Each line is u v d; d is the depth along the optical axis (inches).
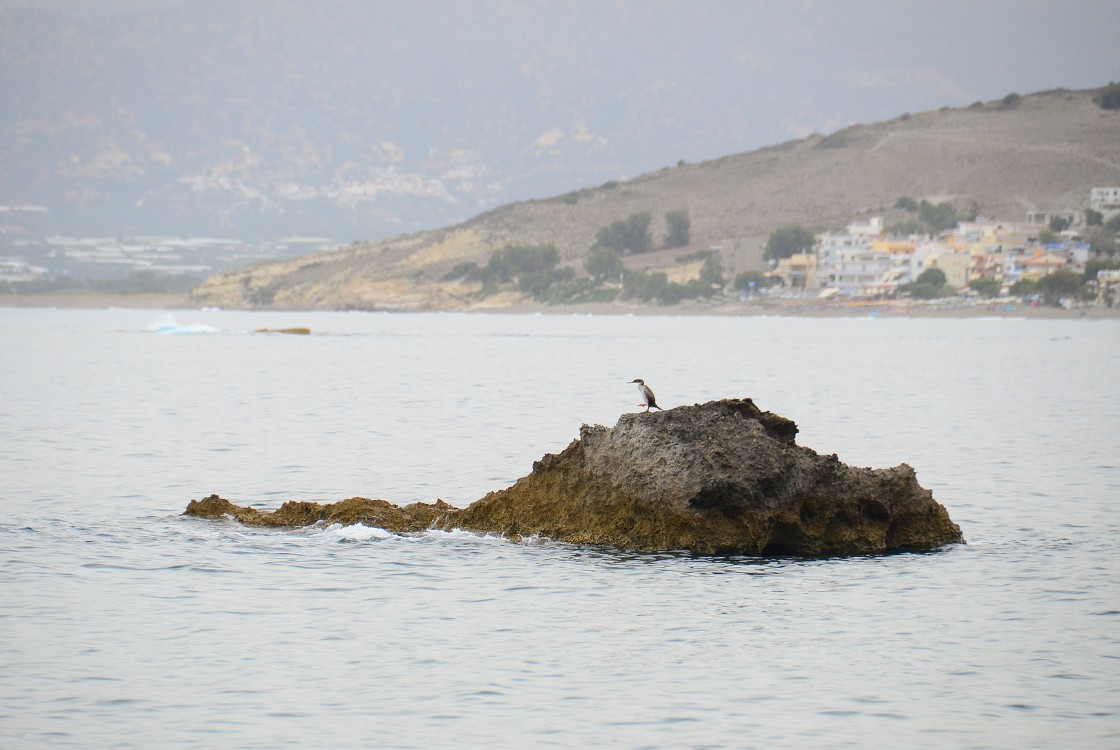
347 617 2883.9
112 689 2447.1
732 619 2893.7
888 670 2586.1
